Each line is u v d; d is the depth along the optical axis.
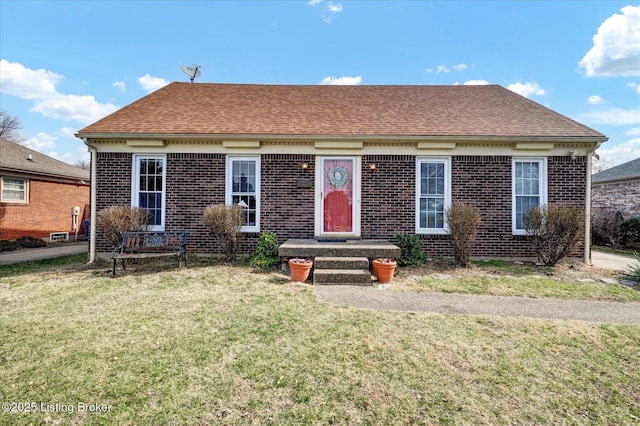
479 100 10.62
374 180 8.71
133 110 9.40
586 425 2.51
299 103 10.40
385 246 7.30
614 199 15.12
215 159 8.65
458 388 2.93
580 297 5.66
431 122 9.10
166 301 5.12
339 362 3.32
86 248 12.19
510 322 4.43
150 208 8.66
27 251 11.21
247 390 2.83
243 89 11.37
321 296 5.52
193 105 9.93
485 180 8.66
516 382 3.04
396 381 3.01
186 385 2.88
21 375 3.00
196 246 8.64
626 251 12.04
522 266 7.91
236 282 6.30
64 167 16.41
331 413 2.57
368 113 9.72
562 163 8.59
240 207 8.16
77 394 2.74
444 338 3.90
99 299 5.21
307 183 8.65
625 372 3.24
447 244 8.62
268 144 8.67
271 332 4.00
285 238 8.70
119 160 8.56
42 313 4.57
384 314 4.68
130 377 2.99
